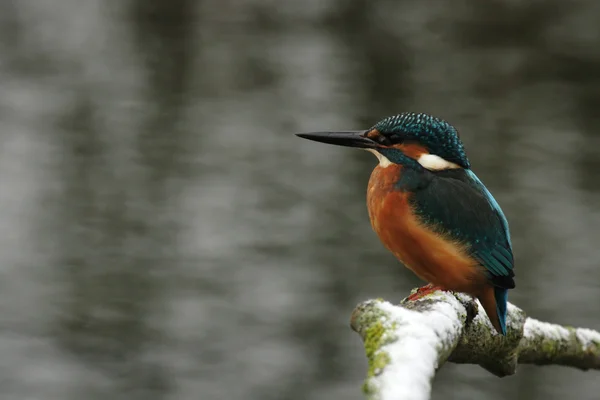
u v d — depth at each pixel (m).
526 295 14.67
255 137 25.23
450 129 5.29
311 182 20.77
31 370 12.38
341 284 14.95
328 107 28.80
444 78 31.77
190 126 26.78
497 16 38.00
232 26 42.53
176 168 22.27
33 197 20.00
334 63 34.81
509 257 4.92
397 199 5.09
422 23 39.50
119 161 22.98
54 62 36.12
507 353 4.50
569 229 17.55
